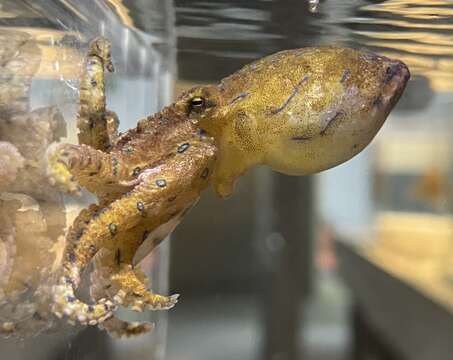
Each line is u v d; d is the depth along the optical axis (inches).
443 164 23.2
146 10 6.8
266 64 5.8
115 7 6.9
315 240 27.3
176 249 27.9
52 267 5.3
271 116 5.6
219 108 5.7
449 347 12.7
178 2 6.5
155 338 12.3
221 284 28.9
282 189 26.4
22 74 5.6
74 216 5.6
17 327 5.4
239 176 6.0
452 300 13.9
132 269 5.4
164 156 5.5
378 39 7.2
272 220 27.1
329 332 25.8
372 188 26.0
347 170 25.9
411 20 6.6
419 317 15.0
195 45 8.0
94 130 5.3
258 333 25.7
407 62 7.9
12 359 5.7
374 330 20.6
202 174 5.5
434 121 17.2
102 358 9.1
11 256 5.2
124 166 5.2
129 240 5.3
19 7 5.5
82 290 5.3
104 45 5.5
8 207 5.3
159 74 9.1
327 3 6.3
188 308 28.2
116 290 5.3
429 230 23.1
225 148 5.8
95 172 5.0
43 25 5.8
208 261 28.7
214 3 6.4
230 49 7.9
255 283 29.3
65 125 5.7
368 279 21.3
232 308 28.4
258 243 28.8
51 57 5.9
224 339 25.0
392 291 17.8
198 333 25.5
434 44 7.3
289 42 7.4
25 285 5.3
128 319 9.3
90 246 5.1
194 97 5.6
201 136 5.6
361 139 5.8
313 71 5.6
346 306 26.3
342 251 26.4
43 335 5.8
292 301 25.4
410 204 24.9
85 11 6.6
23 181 5.3
